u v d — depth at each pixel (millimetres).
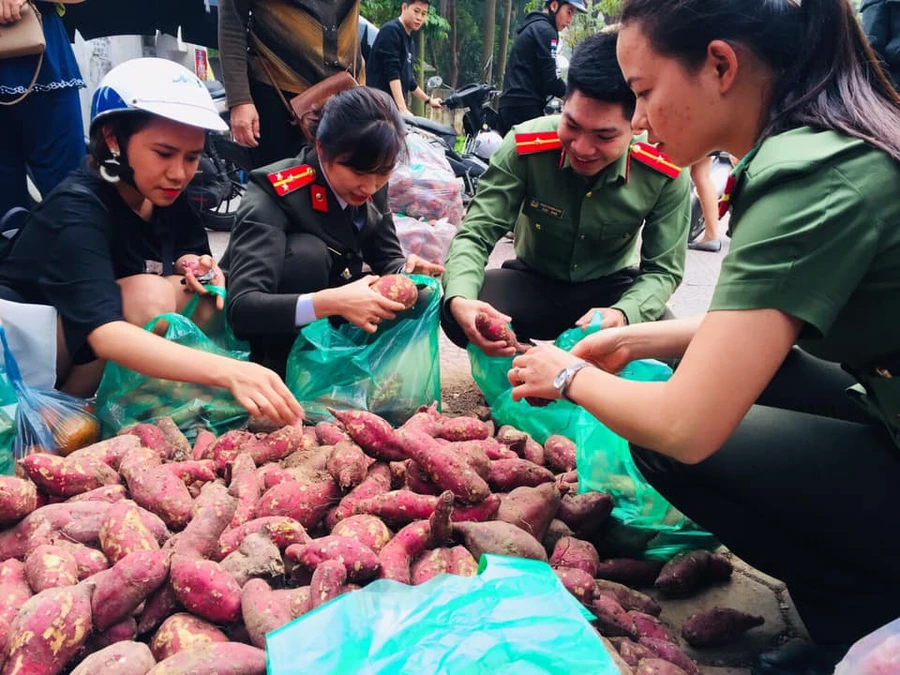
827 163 1402
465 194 7730
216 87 7023
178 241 2861
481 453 2088
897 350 1546
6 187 3705
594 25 12555
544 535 2061
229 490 2051
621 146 2562
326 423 2383
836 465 1685
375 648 1342
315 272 2816
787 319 1419
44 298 2516
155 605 1640
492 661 1327
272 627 1534
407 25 7461
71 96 3746
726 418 1460
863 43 1513
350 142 2578
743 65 1469
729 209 1619
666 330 2119
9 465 2221
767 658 1773
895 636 1205
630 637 1746
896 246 1426
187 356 2270
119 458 2158
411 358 2699
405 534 1822
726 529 1876
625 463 2184
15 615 1526
